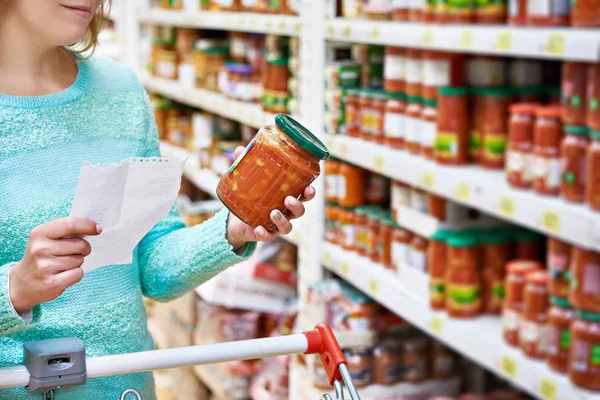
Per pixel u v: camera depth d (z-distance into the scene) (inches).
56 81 59.4
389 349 111.9
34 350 48.8
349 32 107.9
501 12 86.6
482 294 96.7
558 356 80.0
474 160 94.9
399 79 105.0
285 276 136.2
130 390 51.6
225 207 59.3
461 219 98.7
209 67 163.8
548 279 82.0
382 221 110.5
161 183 49.1
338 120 116.4
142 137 63.0
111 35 231.1
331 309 115.8
